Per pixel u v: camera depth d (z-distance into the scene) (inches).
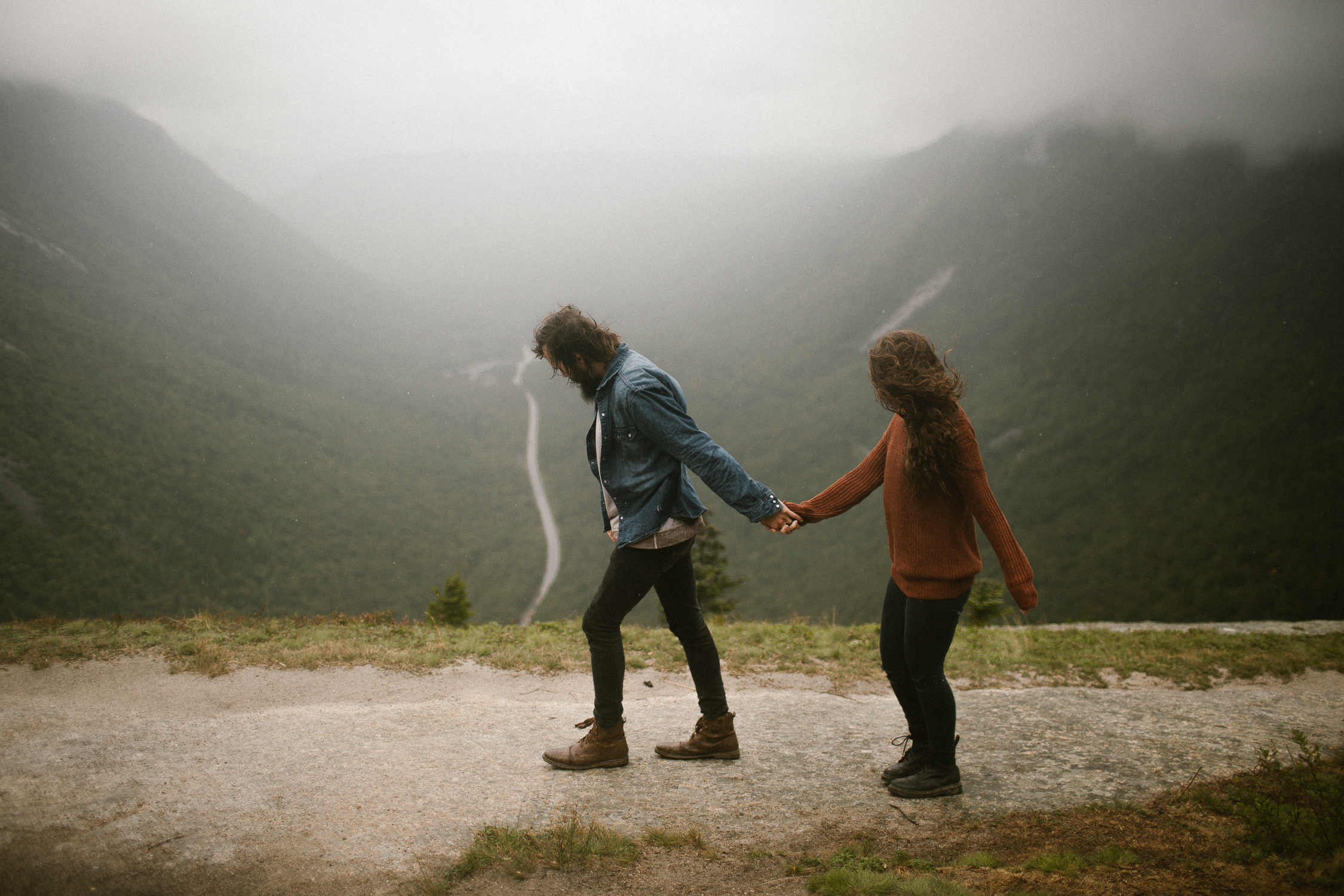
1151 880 90.7
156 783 117.6
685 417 115.6
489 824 107.7
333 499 4825.3
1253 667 273.7
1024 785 128.2
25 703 183.9
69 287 5413.4
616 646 126.7
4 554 3125.0
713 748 135.6
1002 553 110.2
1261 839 101.9
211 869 94.7
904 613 122.6
